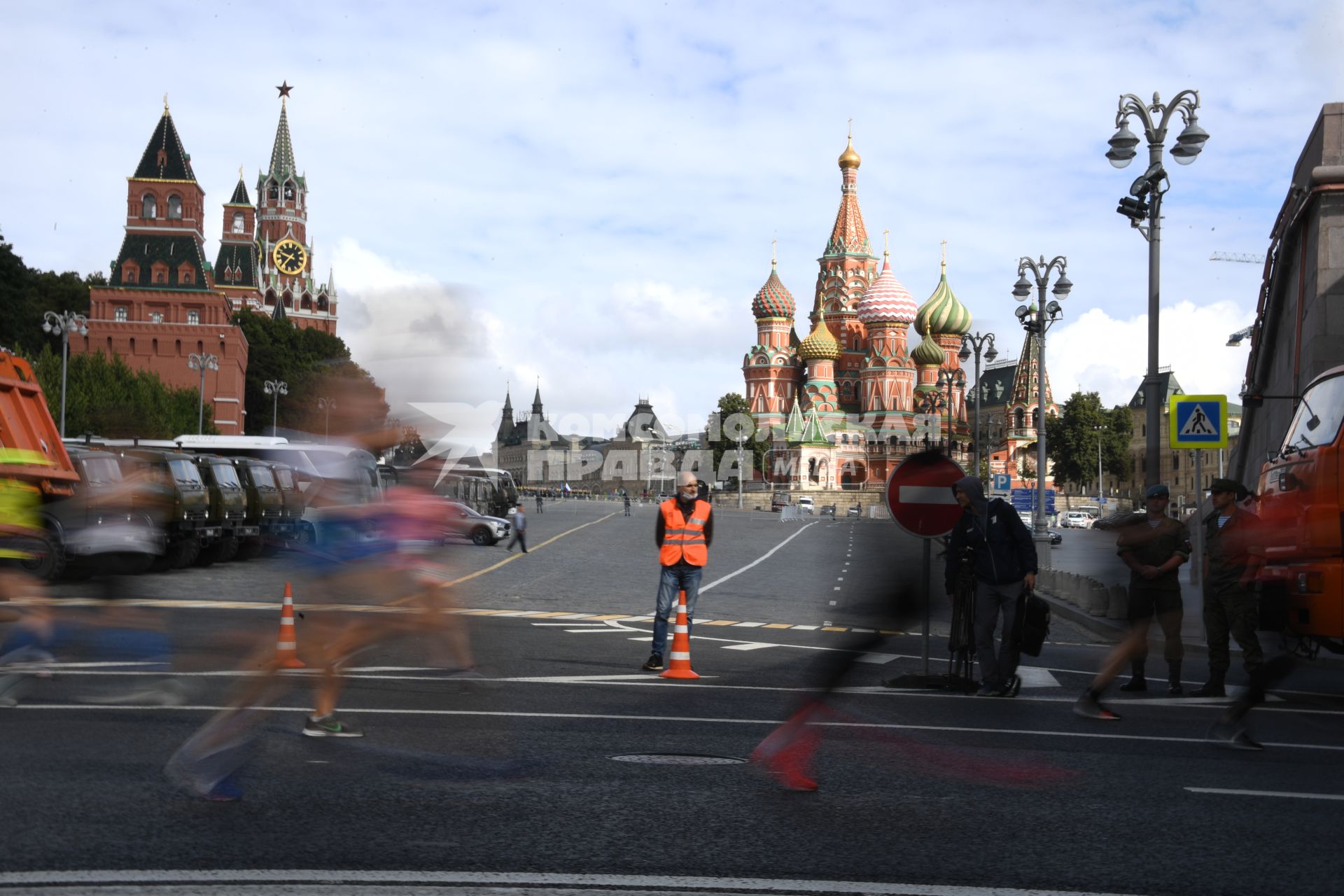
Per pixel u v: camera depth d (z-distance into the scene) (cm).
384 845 646
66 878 573
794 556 5025
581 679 1391
